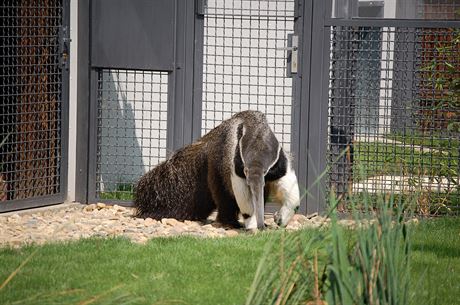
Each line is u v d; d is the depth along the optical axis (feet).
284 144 43.45
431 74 41.73
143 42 42.50
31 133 41.39
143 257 30.99
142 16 42.39
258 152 37.50
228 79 45.60
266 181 38.40
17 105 40.50
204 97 45.19
